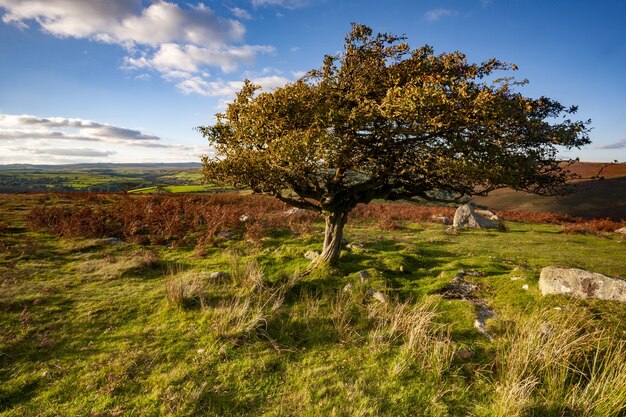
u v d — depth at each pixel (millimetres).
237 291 10375
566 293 9234
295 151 8203
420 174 9656
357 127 8383
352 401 6055
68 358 7203
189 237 17719
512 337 7688
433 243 18484
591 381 6027
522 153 8586
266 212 26875
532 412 5691
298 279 11406
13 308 9086
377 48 9875
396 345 7895
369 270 12094
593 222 28531
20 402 5910
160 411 5750
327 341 8086
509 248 17469
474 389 6430
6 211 22531
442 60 9102
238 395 6242
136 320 8914
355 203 12016
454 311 9203
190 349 7625
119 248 15617
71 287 10883
